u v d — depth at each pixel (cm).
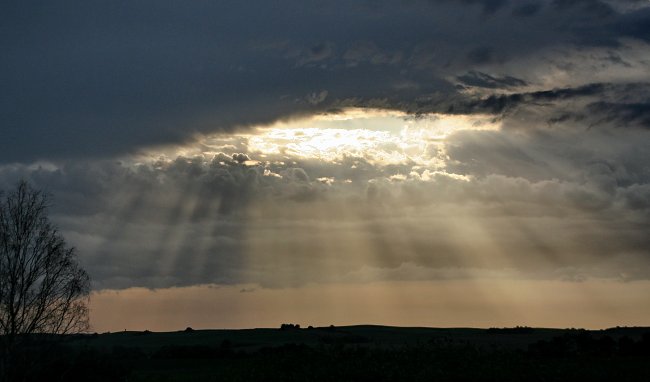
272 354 6369
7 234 5806
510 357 5778
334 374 5541
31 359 5766
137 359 8612
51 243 5950
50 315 5869
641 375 5262
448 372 5350
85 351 6400
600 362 5922
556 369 5394
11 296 5719
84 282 6081
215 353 9062
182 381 6106
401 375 5372
